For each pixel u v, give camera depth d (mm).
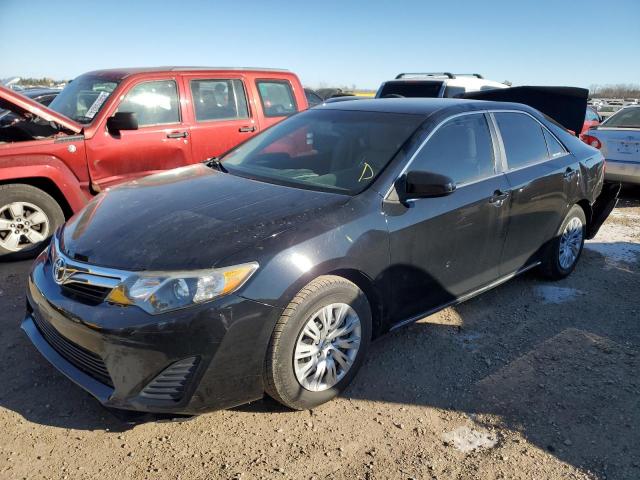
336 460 2561
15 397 2928
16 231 4934
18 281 4488
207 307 2443
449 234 3455
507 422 2896
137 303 2445
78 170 5246
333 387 2957
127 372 2447
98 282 2576
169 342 2408
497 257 3961
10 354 3338
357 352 3041
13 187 4836
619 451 2684
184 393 2488
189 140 6043
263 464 2514
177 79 6008
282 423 2812
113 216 3041
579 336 3879
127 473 2432
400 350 3588
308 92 14609
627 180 8148
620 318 4188
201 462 2514
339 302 2873
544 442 2742
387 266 3117
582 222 4980
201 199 3146
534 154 4344
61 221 5180
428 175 3100
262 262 2584
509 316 4164
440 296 3576
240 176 3617
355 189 3189
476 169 3748
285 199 3084
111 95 5547
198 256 2531
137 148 5648
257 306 2535
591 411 3002
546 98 6664
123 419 2512
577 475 2520
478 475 2498
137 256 2590
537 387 3227
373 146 3500
